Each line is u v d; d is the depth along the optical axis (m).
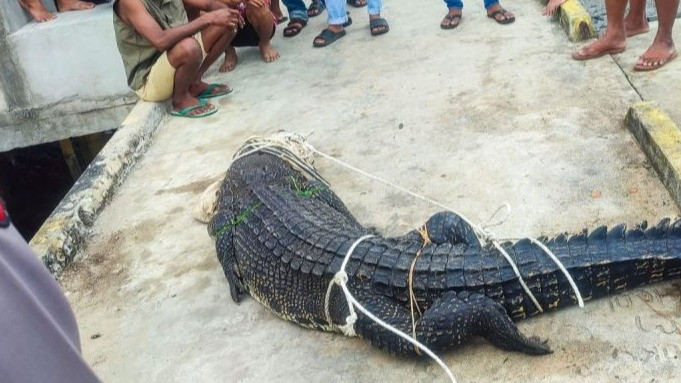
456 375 2.65
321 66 6.20
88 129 6.60
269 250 3.20
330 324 2.97
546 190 3.68
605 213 3.39
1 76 6.34
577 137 4.14
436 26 6.58
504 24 6.26
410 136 4.60
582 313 2.78
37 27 6.25
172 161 4.99
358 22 7.15
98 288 3.68
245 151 4.33
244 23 6.39
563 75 5.02
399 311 2.77
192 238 3.95
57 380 1.07
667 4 4.61
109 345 3.23
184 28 5.40
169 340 3.18
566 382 2.52
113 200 4.59
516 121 4.49
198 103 5.76
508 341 2.62
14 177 7.87
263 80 6.15
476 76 5.31
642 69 4.80
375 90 5.44
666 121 3.79
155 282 3.63
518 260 2.70
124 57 5.71
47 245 3.88
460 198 3.78
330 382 2.75
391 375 2.73
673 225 2.68
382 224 3.70
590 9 6.08
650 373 2.48
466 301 2.62
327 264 2.95
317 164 4.48
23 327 1.04
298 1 7.24
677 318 2.66
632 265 2.64
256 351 3.01
